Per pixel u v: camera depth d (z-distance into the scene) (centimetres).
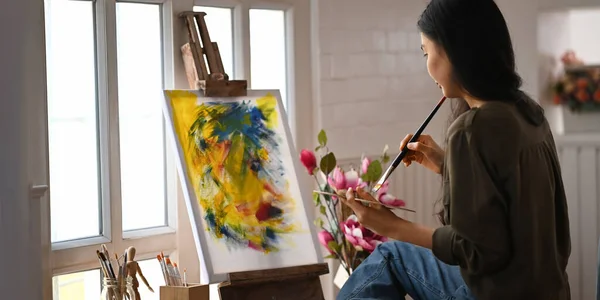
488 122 208
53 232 278
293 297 279
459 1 218
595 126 496
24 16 244
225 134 286
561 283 218
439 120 416
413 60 403
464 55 216
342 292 253
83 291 288
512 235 209
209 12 321
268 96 303
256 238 279
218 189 277
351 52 372
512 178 206
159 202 312
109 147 288
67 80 280
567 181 442
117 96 290
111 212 290
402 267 251
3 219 239
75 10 281
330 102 364
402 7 396
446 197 224
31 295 248
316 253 287
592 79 495
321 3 358
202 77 290
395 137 396
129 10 298
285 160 297
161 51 307
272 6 341
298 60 355
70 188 282
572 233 441
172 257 312
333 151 366
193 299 260
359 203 233
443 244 213
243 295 270
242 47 329
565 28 506
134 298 261
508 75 219
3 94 238
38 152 259
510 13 438
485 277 213
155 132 309
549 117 495
